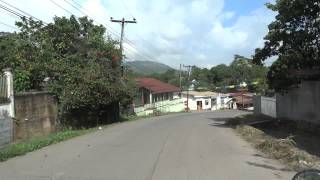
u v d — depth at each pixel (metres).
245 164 13.50
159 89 73.75
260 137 21.25
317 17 24.36
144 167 12.88
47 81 30.36
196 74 124.62
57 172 12.01
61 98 29.16
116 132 25.33
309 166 12.95
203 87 114.69
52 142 19.61
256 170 12.48
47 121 26.22
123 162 13.79
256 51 27.92
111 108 39.59
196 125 31.52
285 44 26.30
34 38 32.28
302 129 25.72
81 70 31.81
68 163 13.55
